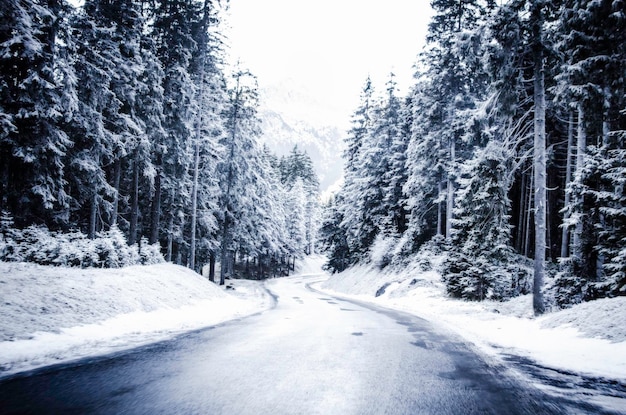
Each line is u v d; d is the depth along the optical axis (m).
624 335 8.31
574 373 6.39
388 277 32.81
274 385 5.29
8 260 13.77
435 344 9.12
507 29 14.91
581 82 14.96
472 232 20.25
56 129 16.89
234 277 59.97
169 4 24.91
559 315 11.31
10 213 15.22
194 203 26.91
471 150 27.08
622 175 12.33
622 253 11.41
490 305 17.64
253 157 37.53
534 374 6.30
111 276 14.41
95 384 5.27
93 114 19.22
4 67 15.73
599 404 4.71
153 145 23.56
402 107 39.34
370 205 40.66
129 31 21.64
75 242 16.30
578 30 15.19
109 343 8.59
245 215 36.97
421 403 4.61
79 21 19.39
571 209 14.88
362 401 4.64
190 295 18.16
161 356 7.21
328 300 27.62
